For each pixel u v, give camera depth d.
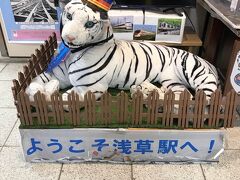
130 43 1.27
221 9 1.37
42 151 1.13
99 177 1.10
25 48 1.89
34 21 1.78
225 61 1.54
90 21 1.02
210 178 1.11
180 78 1.26
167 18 1.47
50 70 1.28
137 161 1.17
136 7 1.53
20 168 1.14
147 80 1.25
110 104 1.04
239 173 1.13
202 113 1.05
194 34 1.67
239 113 1.43
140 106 1.04
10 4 1.71
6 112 1.46
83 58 1.13
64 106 1.05
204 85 1.18
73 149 1.13
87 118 1.07
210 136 1.09
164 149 1.13
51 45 1.41
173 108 1.04
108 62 1.15
